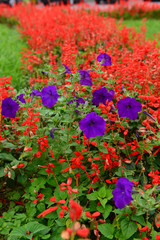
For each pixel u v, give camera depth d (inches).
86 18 314.5
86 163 101.7
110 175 94.4
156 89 117.7
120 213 78.0
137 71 119.6
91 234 87.7
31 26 305.7
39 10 434.6
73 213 45.9
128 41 236.4
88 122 79.8
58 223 82.8
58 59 212.1
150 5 526.0
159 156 107.0
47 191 95.7
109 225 81.1
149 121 98.8
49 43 222.7
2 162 101.0
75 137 96.6
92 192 94.7
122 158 106.2
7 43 291.6
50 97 99.2
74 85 110.7
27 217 90.4
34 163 99.1
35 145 95.3
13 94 112.5
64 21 321.4
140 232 75.7
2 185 101.8
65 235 45.8
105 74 116.1
